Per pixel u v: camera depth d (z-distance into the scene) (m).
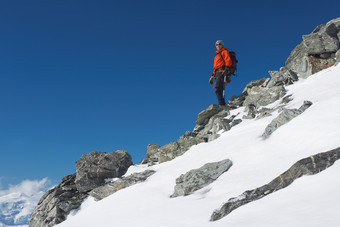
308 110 9.70
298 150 7.90
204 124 16.20
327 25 15.96
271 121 10.87
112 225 8.34
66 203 13.42
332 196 5.20
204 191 8.48
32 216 15.30
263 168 7.93
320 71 15.24
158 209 8.50
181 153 13.38
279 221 4.96
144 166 14.27
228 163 9.07
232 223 5.57
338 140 7.18
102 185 13.91
